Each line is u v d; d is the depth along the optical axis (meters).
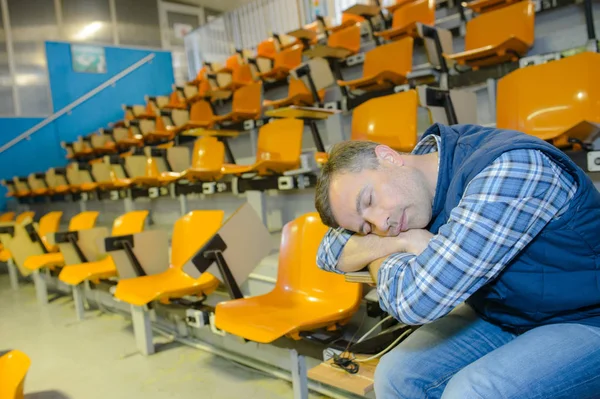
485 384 0.88
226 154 4.61
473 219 0.86
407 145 2.51
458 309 1.26
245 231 2.14
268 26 9.45
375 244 1.10
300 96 4.34
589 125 1.60
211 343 2.75
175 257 2.78
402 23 5.16
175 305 2.45
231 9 11.03
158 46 10.12
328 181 1.02
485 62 3.39
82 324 3.51
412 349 1.13
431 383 1.07
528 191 0.85
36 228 4.42
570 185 0.89
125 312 3.61
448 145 1.02
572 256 0.89
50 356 2.86
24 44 8.38
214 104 6.27
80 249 3.52
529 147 0.87
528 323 1.01
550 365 0.88
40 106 8.41
